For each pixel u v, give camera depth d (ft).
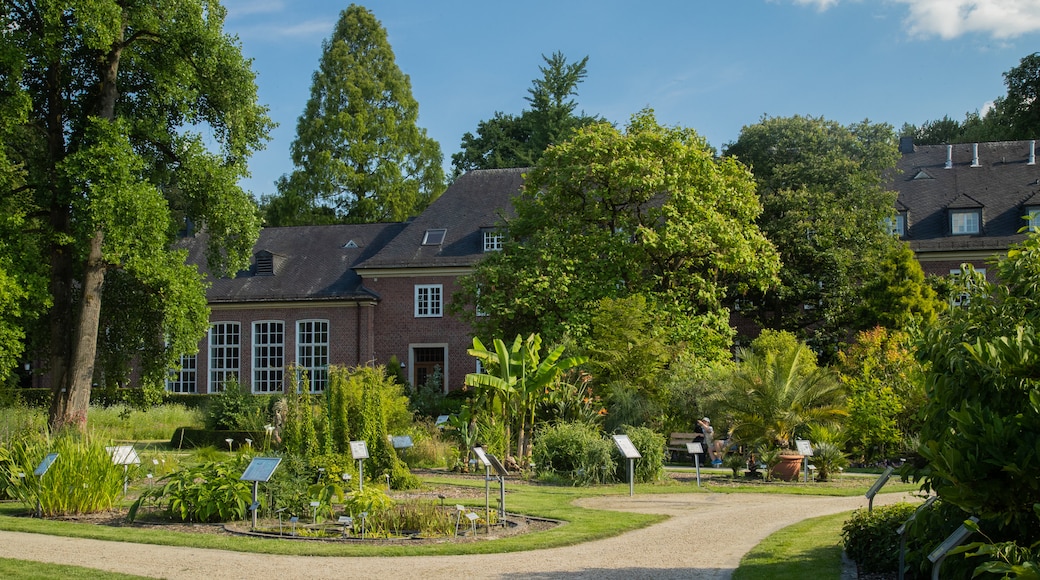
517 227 106.42
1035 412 20.62
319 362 146.10
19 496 46.60
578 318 90.84
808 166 132.36
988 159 148.36
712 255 98.78
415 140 200.44
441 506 44.04
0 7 74.84
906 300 111.75
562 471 65.82
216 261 90.99
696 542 37.01
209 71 84.17
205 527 40.60
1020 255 29.12
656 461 66.08
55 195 80.12
